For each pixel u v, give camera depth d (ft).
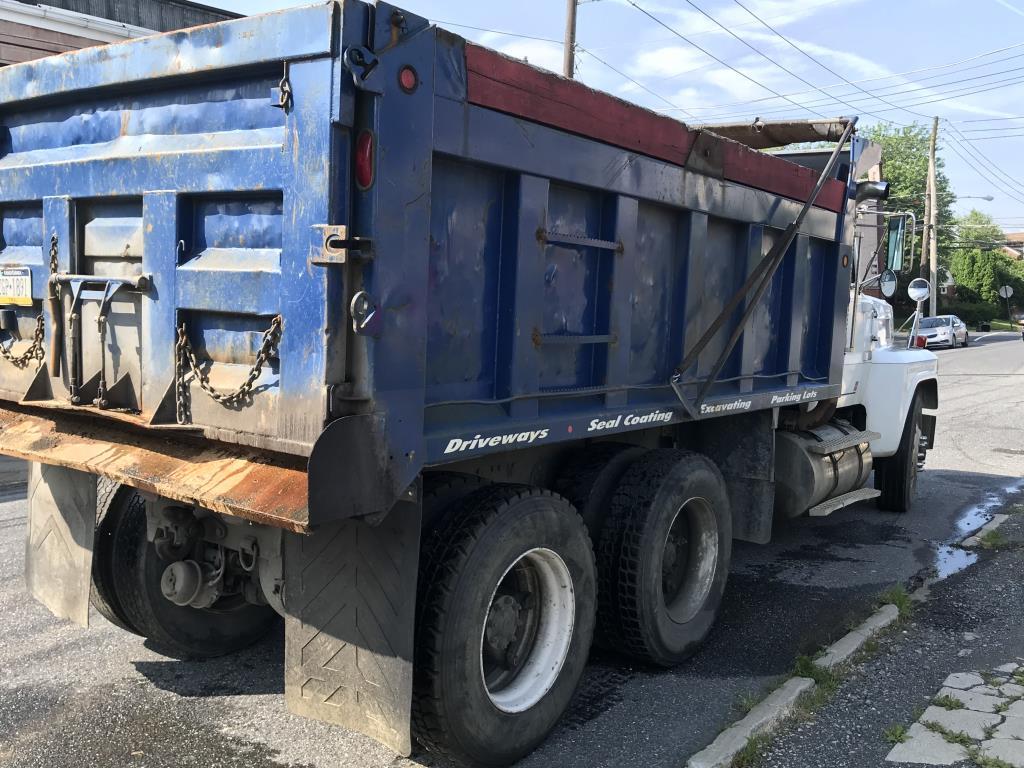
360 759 10.76
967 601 17.39
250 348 9.11
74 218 10.81
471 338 10.16
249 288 8.89
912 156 198.80
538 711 10.89
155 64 9.63
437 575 9.60
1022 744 11.33
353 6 8.00
